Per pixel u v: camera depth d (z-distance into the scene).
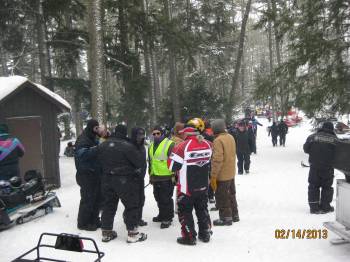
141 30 17.69
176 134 7.14
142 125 20.56
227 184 6.53
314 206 7.04
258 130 33.19
